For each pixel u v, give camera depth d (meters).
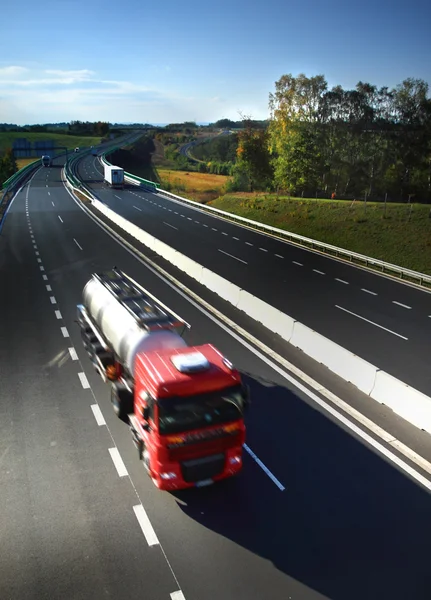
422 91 64.75
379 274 29.91
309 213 51.66
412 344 18.00
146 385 9.31
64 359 15.91
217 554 8.23
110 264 29.69
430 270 35.38
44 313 20.42
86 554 8.17
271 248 36.62
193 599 7.35
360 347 17.59
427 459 11.03
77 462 10.62
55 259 30.62
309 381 14.80
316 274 29.22
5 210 50.25
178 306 21.94
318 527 8.90
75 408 12.87
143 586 7.56
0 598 7.30
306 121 65.69
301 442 11.59
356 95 65.81
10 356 16.09
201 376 9.09
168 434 8.83
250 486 10.02
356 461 10.90
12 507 9.22
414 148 65.19
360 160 68.00
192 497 9.65
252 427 12.17
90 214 49.12
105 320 13.55
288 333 18.00
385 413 13.03
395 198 66.94
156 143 187.88
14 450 11.01
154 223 45.66
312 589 7.59
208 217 50.75
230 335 18.48
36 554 8.15
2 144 156.50
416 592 7.57
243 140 74.56
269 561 8.11
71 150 137.38
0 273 27.03
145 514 9.13
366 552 8.34
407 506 9.48
